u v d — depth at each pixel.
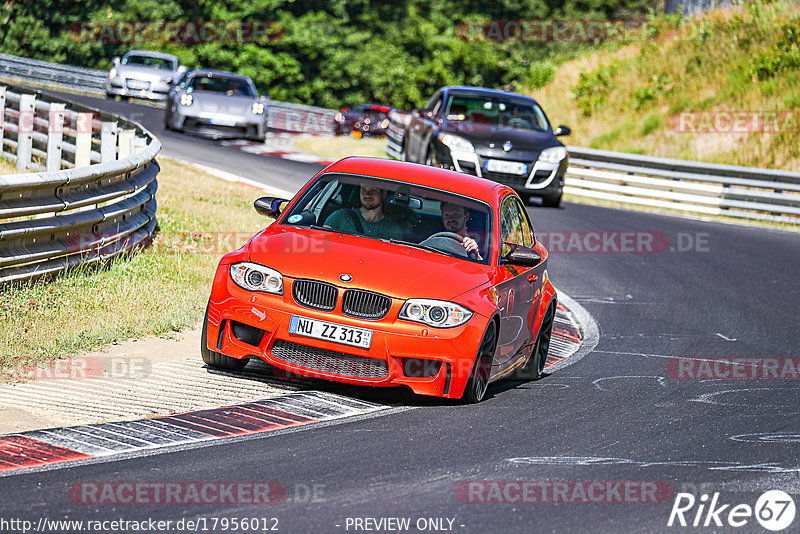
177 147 78.38
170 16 178.50
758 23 116.75
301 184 67.94
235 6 184.62
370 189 28.56
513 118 68.75
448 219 28.28
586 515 17.86
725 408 27.52
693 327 40.47
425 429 23.00
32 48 164.62
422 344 24.72
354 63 193.62
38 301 29.53
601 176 82.06
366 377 24.89
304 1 196.50
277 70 183.12
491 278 26.84
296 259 25.78
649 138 105.44
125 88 105.62
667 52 120.88
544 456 21.47
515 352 28.92
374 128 119.12
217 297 25.97
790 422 26.23
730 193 77.69
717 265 55.28
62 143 55.59
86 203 34.22
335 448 20.92
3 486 17.39
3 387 23.62
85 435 20.61
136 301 32.25
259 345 25.42
